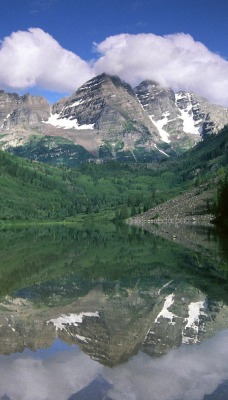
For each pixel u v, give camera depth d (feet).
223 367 52.13
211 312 84.89
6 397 43.83
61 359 55.72
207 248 239.50
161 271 150.61
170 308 89.35
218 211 556.10
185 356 56.34
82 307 92.32
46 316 83.10
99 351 59.26
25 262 190.19
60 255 222.69
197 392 44.45
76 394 44.34
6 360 55.57
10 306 93.50
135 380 47.96
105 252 236.43
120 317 81.41
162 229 540.11
